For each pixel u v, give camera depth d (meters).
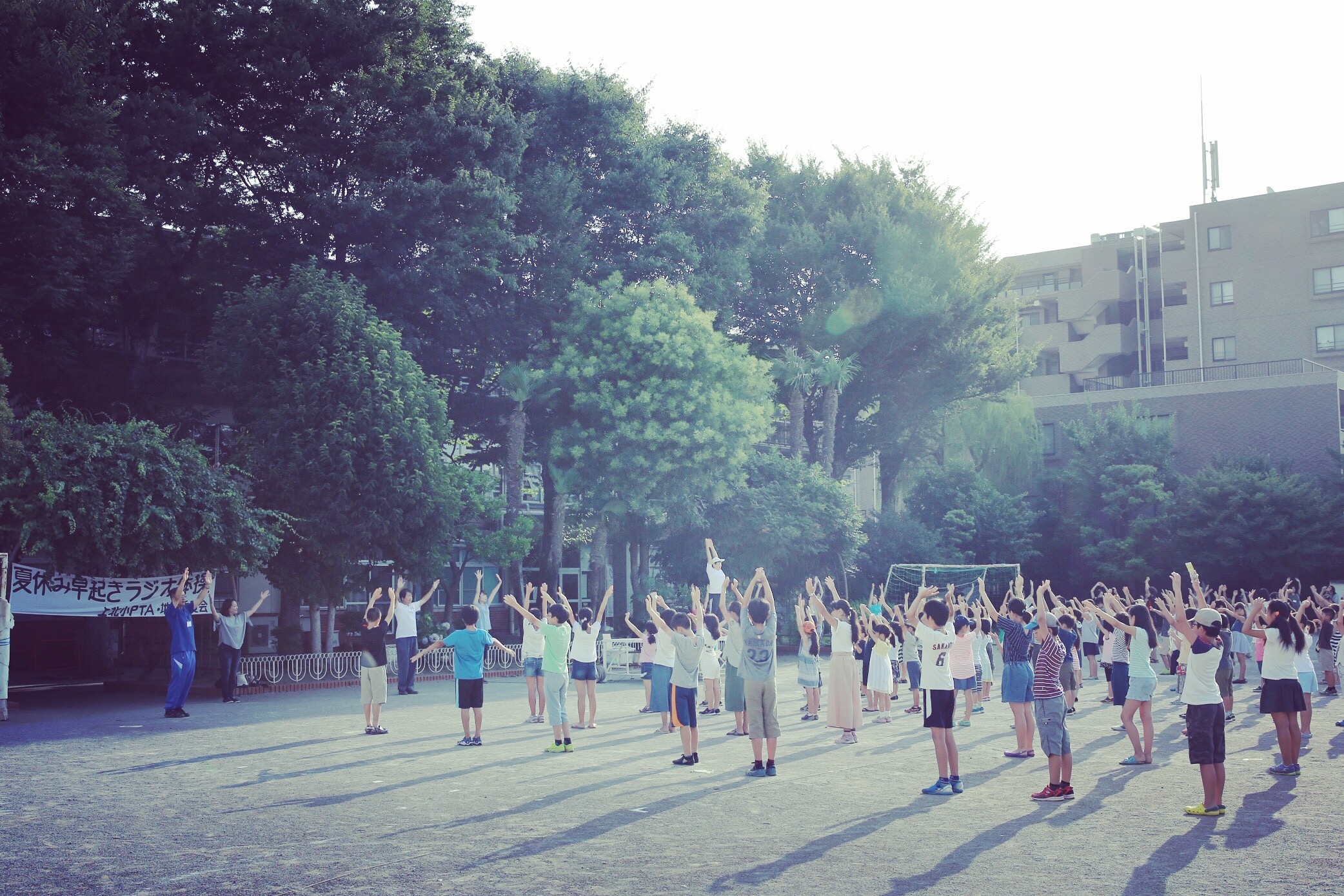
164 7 30.14
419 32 33.44
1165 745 14.45
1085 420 62.50
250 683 24.62
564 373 35.81
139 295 31.06
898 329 48.69
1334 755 13.28
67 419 22.42
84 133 25.53
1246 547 46.25
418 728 16.77
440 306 33.25
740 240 44.03
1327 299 67.44
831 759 13.34
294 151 31.05
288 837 8.98
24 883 7.59
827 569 41.19
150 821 9.66
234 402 27.48
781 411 45.62
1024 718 13.39
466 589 44.47
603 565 37.97
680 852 8.34
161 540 20.91
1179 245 74.12
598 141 40.22
